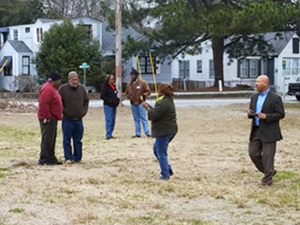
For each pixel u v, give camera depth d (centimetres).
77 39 4172
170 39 3688
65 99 1194
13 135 1698
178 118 2222
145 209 791
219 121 2086
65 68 4034
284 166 1157
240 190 925
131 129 1880
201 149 1402
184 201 848
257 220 746
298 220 745
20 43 5041
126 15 3916
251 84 5203
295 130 1839
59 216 742
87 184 957
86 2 6769
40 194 866
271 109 945
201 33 3603
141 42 3881
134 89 1623
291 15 3225
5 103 2598
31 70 5003
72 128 1203
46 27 4872
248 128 1878
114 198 849
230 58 4616
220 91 4162
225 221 739
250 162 1202
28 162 1202
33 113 2441
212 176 1050
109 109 1608
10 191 881
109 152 1355
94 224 709
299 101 3519
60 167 1141
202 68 5650
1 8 5650
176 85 5303
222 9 3384
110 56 4812
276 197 874
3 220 714
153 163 1191
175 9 3450
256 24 3186
